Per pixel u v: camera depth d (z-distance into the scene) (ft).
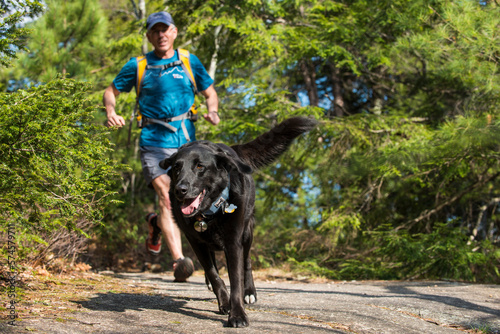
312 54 27.99
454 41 20.36
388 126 26.18
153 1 39.78
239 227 8.98
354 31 27.32
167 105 13.08
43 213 8.92
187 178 8.47
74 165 9.29
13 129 8.20
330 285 15.99
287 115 26.43
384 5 24.93
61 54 28.53
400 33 26.78
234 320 7.79
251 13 27.96
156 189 13.73
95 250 23.56
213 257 10.11
